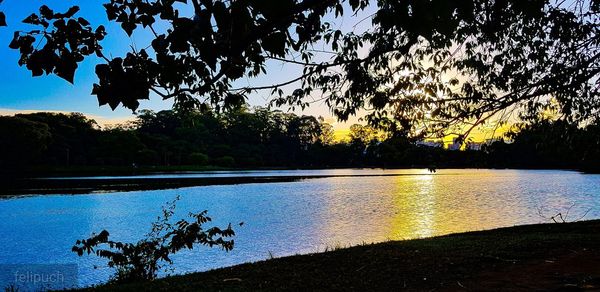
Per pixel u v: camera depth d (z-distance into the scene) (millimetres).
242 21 1959
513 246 9516
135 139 89250
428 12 1940
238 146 112812
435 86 5137
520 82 5898
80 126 93062
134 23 2336
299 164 117125
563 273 7176
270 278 7574
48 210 24750
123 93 2264
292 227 18641
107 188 40906
